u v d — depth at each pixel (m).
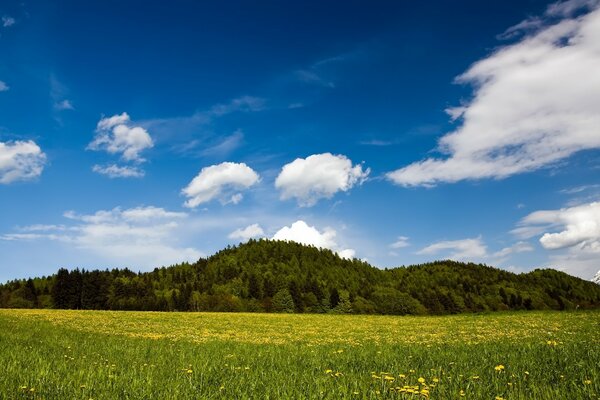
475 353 13.98
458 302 199.25
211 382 9.45
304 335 32.88
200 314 72.31
